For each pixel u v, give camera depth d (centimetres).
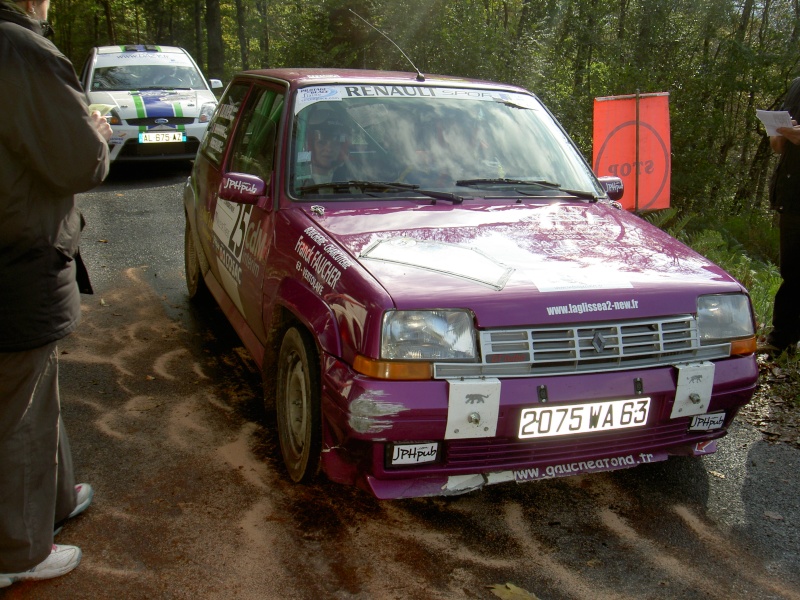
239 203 366
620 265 305
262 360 357
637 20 1777
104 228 793
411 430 261
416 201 355
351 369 267
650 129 747
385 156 373
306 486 322
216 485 321
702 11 1761
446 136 390
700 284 301
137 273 637
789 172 457
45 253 234
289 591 257
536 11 1867
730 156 2114
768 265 761
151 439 359
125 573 264
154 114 1046
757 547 295
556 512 314
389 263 286
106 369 441
